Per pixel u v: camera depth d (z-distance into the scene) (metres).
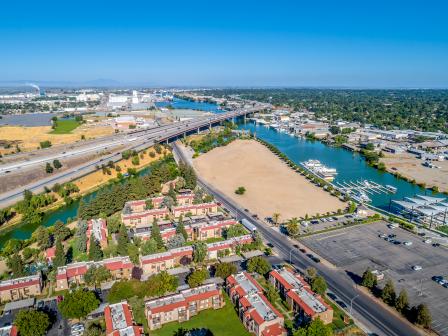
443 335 157.00
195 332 158.38
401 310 170.88
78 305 162.88
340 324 163.12
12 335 146.00
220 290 178.50
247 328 160.38
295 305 170.38
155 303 166.38
